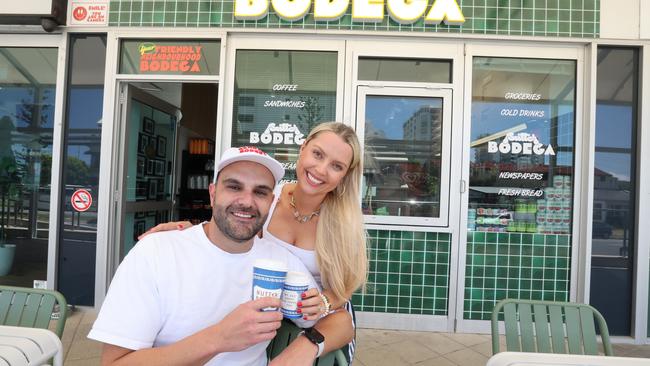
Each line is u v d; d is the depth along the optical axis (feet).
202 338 3.36
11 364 3.81
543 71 11.91
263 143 12.00
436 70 11.97
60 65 12.08
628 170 11.59
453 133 11.78
